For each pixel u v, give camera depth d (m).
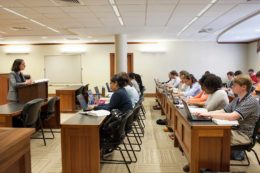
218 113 2.70
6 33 7.92
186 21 6.10
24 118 3.47
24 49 10.91
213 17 5.62
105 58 10.80
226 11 5.04
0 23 6.21
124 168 3.16
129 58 10.79
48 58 10.93
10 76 4.19
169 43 10.65
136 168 3.16
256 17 5.48
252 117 2.63
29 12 5.00
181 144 3.02
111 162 3.34
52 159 3.49
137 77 7.32
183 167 3.11
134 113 3.41
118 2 4.32
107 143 2.89
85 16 5.43
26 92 4.27
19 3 4.32
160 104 7.25
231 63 10.60
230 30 7.35
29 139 1.26
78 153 2.69
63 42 10.66
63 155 2.70
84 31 7.62
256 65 9.74
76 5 4.50
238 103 2.73
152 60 10.74
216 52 10.59
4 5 4.45
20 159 1.18
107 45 10.76
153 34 8.44
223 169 2.41
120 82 3.61
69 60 10.88
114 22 6.17
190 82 5.23
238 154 3.27
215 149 2.39
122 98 3.45
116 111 3.09
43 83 4.76
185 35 8.74
